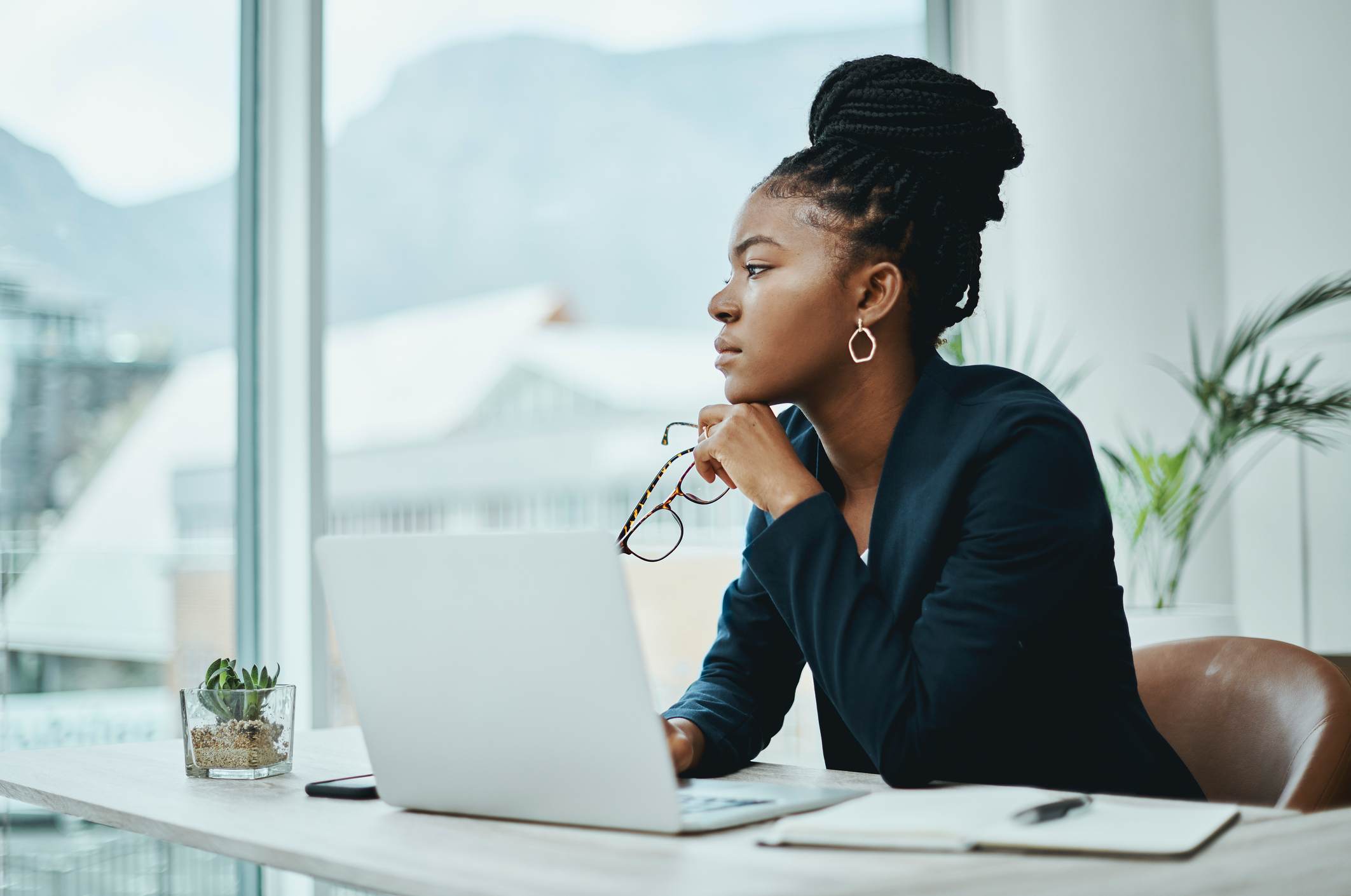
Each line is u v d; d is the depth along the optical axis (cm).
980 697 102
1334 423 302
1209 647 142
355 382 290
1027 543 107
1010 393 119
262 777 109
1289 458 310
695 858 73
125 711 241
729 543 315
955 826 74
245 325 259
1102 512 113
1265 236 319
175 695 247
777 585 111
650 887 65
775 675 134
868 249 122
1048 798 84
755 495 115
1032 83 325
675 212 338
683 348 340
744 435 117
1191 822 77
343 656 92
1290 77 317
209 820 89
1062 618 109
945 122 125
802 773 114
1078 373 314
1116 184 315
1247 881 66
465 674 86
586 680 81
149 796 99
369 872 72
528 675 83
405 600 88
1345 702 123
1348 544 300
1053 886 65
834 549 109
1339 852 72
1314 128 314
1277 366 313
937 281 128
